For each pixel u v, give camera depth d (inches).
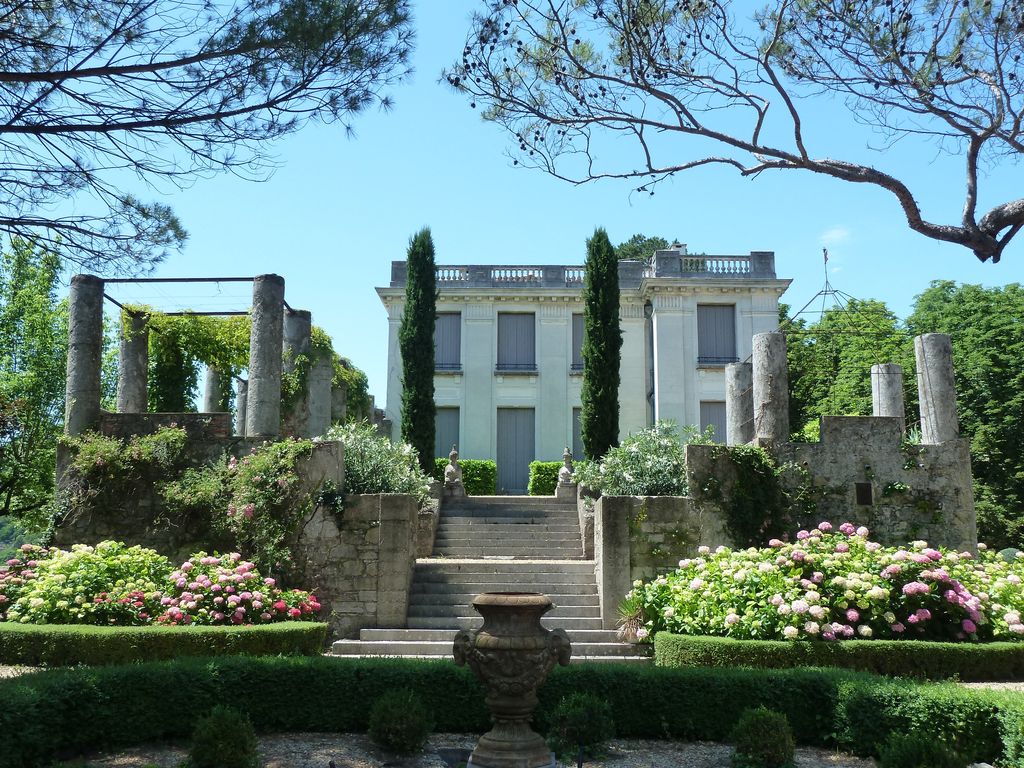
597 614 536.4
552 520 721.0
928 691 292.7
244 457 577.0
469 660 266.2
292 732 334.6
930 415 600.1
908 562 443.5
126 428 597.6
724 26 323.0
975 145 295.3
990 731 277.1
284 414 670.5
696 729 330.6
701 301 1106.1
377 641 500.7
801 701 324.8
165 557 505.4
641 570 533.6
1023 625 431.5
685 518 543.8
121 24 283.4
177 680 322.3
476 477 1063.0
